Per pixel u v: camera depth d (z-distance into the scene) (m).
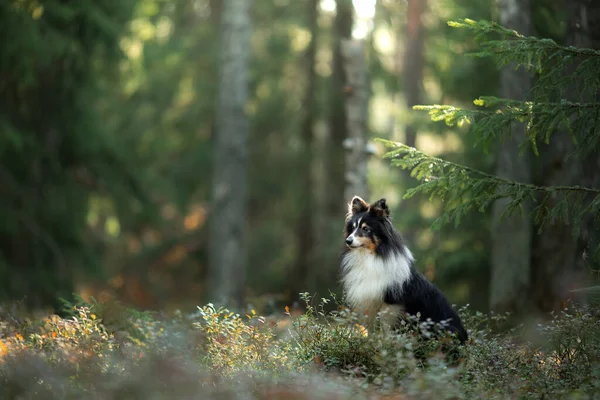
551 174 11.34
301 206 25.88
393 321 8.22
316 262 22.83
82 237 19.55
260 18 25.64
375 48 23.61
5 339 8.12
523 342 9.02
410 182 19.91
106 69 19.23
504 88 12.35
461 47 17.25
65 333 7.83
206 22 26.31
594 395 6.23
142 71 25.52
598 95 8.33
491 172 15.61
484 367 7.30
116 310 8.75
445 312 8.29
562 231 11.81
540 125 7.59
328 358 7.38
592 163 10.08
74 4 17.42
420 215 17.73
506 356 7.74
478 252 16.17
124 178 20.62
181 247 28.39
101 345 7.48
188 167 26.20
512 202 7.68
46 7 17.16
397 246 8.48
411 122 17.86
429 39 23.48
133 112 26.41
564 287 11.38
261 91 26.39
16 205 18.25
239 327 8.05
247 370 6.98
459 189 7.88
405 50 24.19
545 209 7.80
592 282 9.28
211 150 25.83
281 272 26.52
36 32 16.83
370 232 8.41
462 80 16.67
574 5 10.06
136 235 28.23
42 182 18.67
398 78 23.75
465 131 16.62
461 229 16.56
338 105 23.27
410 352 6.67
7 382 6.19
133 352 7.51
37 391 6.10
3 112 17.89
